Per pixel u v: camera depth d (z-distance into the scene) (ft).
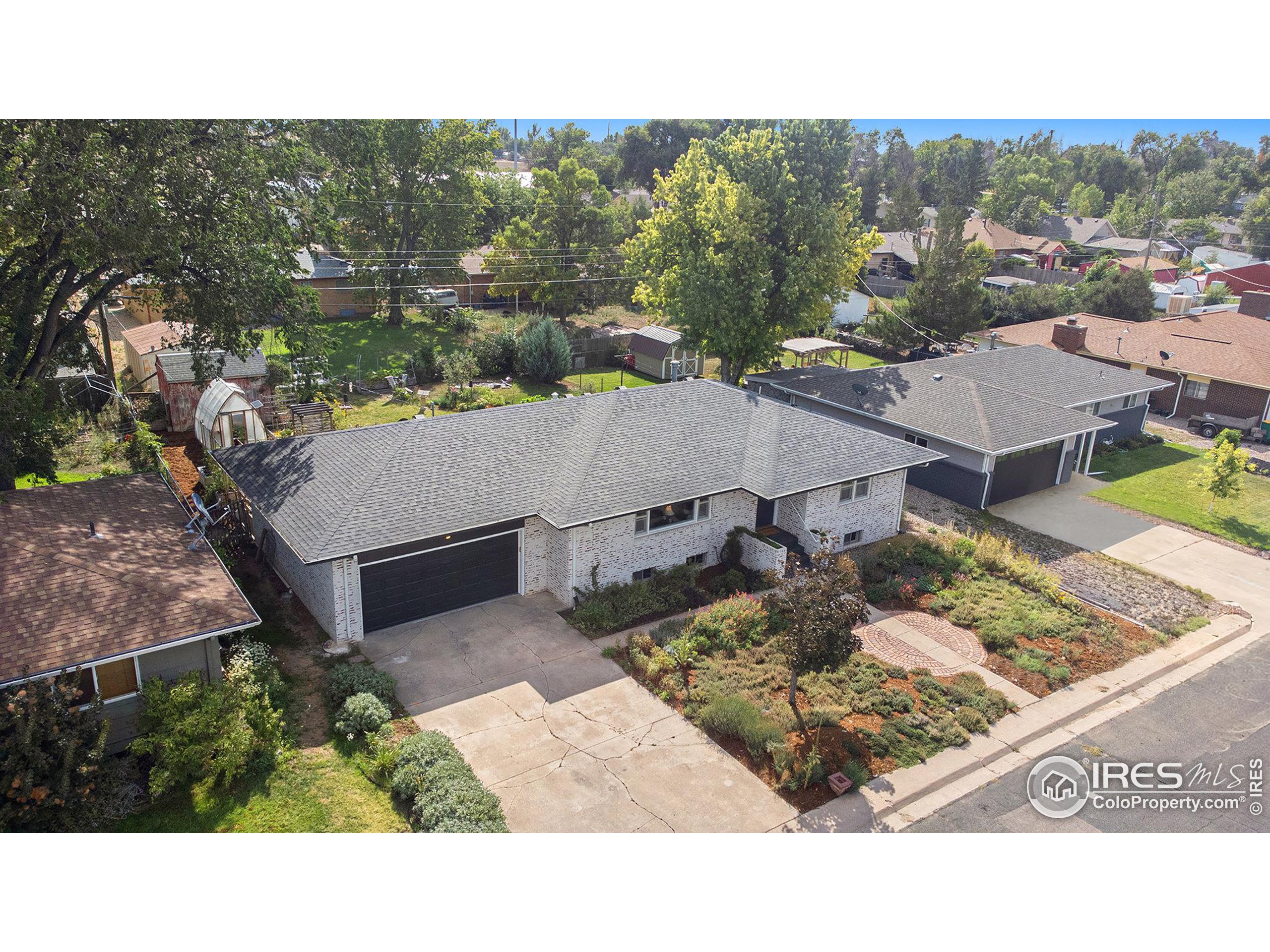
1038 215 339.16
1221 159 471.62
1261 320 148.56
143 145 66.85
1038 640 67.05
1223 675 63.93
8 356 74.95
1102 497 100.37
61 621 48.01
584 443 75.10
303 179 88.22
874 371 117.91
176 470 92.48
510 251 190.29
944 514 93.61
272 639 62.34
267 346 156.25
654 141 376.27
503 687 57.62
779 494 72.13
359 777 48.47
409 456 69.26
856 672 61.16
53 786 41.91
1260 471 110.52
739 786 49.06
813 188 120.26
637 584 69.97
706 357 170.09
